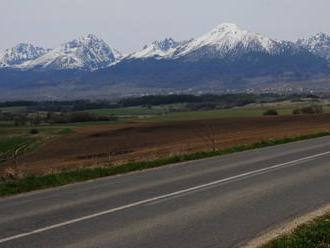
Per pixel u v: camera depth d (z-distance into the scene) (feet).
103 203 60.95
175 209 57.16
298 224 50.39
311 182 76.48
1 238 45.14
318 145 142.82
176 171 91.30
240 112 563.48
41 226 49.44
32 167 141.28
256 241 44.55
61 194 68.74
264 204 60.03
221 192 68.08
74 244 43.09
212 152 123.95
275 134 200.23
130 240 44.32
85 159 169.07
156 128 315.37
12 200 65.31
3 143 341.21
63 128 445.37
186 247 42.39
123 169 94.84
